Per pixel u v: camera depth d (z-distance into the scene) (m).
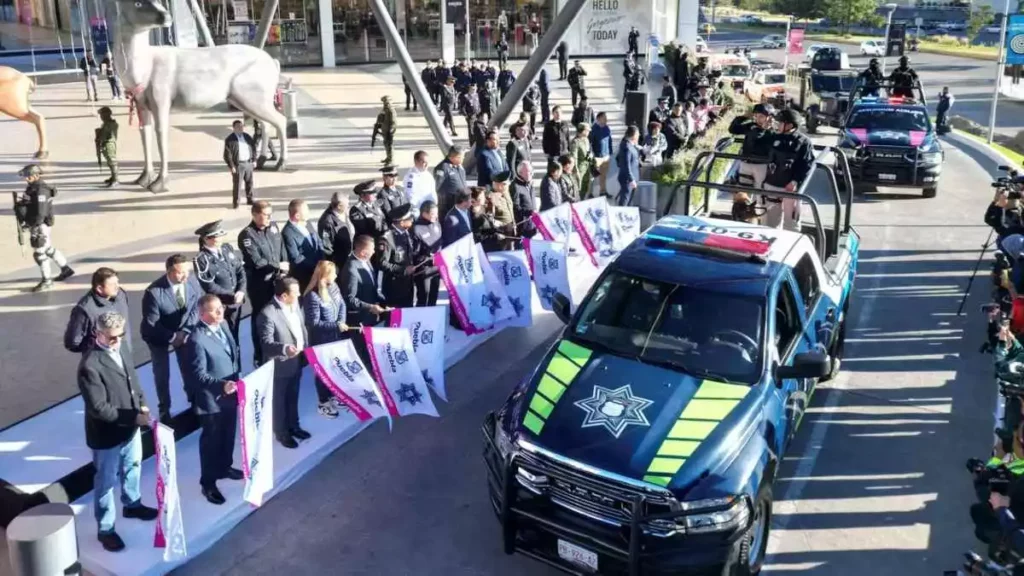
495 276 9.67
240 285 8.33
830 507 7.10
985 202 17.30
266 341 7.27
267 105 17.59
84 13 29.98
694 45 41.00
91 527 6.58
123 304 6.96
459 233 10.20
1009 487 5.43
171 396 8.40
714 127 17.50
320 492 7.21
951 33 77.12
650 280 7.05
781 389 6.58
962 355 10.04
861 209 16.75
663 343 6.64
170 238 13.40
